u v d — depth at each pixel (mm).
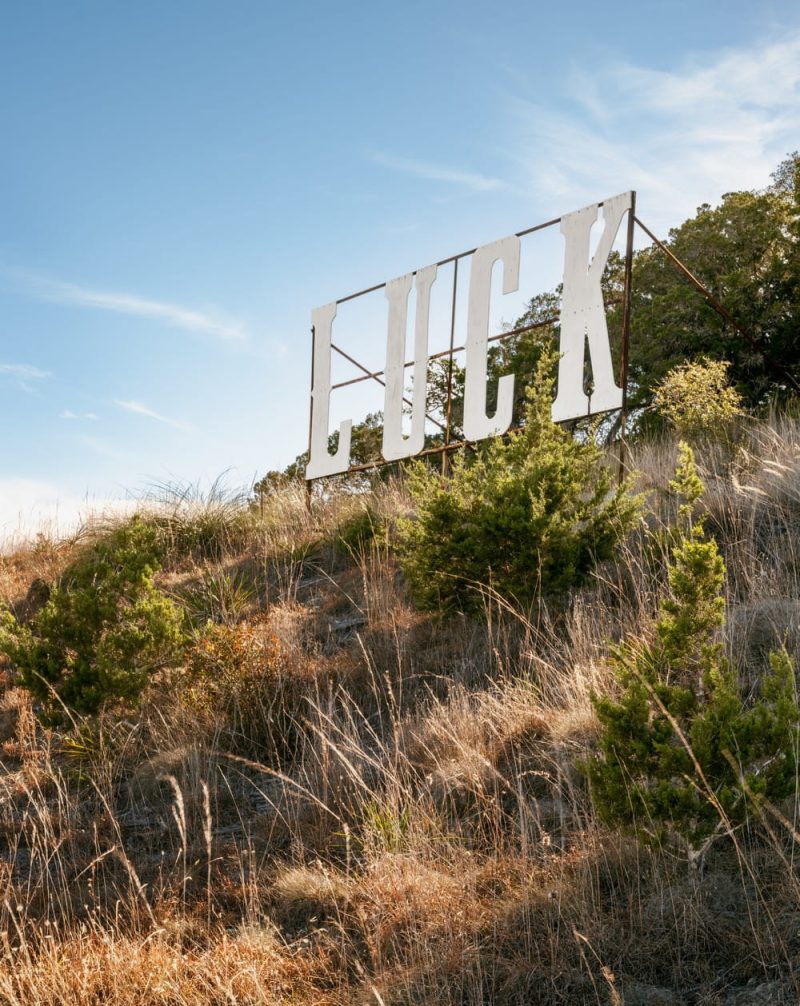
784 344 15578
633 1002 2908
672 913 3242
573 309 9070
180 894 4316
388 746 5578
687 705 3529
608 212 8852
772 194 17484
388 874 3908
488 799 4273
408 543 7340
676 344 16641
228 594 9383
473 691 5871
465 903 3619
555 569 6641
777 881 3258
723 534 6746
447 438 10320
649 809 3277
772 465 7371
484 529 6641
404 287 11188
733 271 16734
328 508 11883
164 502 12609
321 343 12242
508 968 3178
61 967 3604
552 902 3455
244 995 3350
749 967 2945
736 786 3309
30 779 6055
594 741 4582
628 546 7090
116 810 5492
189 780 5602
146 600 6844
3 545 13562
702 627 3764
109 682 6359
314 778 5230
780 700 3354
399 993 3162
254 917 3979
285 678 6672
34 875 4723
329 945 3660
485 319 10055
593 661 5328
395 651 6879
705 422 9781
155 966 3531
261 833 4895
